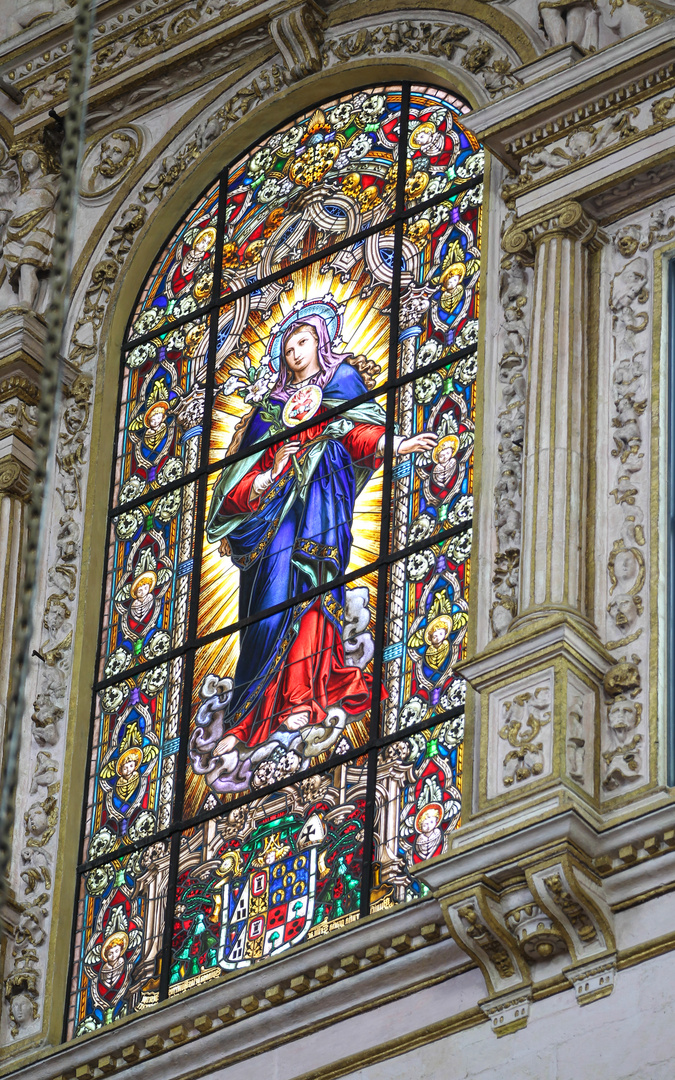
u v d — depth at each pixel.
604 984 17.47
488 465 20.50
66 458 23.59
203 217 24.58
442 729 19.89
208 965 20.05
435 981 18.38
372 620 20.86
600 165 20.91
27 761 22.02
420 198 23.05
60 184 25.36
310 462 22.16
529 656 18.80
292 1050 18.77
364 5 24.31
